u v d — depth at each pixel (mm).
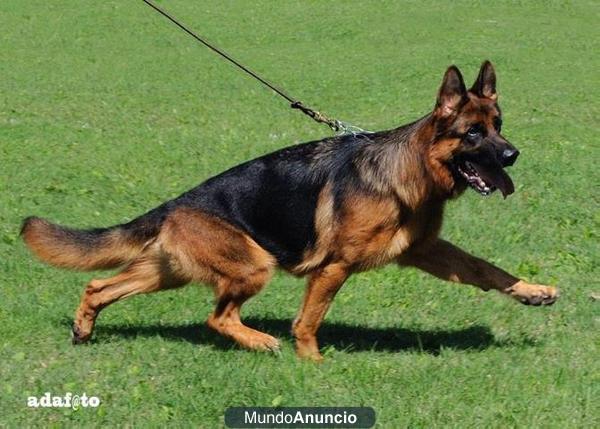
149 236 7199
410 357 6898
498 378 6414
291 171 7027
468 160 6566
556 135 14117
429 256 7168
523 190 11234
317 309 6934
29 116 15609
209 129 14844
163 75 19688
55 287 8484
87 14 26250
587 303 8125
